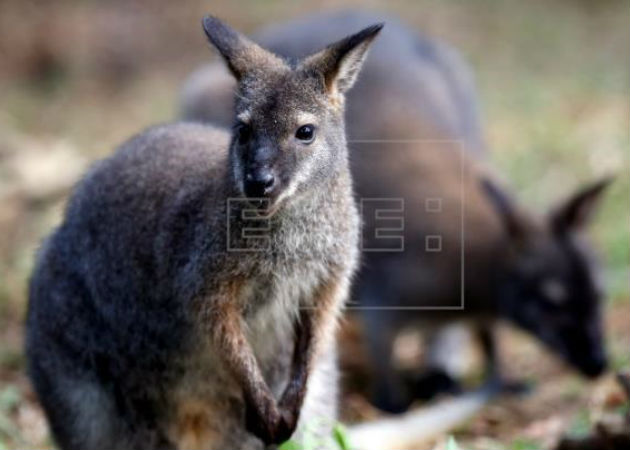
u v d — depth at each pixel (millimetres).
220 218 9273
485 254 13953
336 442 9711
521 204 14430
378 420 13477
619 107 21500
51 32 24562
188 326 9742
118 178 10289
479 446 11594
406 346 15789
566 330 13805
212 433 10469
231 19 25078
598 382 13789
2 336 14469
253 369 9422
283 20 24844
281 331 9922
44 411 10789
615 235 16859
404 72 15062
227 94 14836
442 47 16875
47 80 23500
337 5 25688
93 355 10352
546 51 24266
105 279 10156
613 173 18078
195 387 10125
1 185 18672
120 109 22281
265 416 9383
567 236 14062
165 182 9977
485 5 26500
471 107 16828
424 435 12656
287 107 9023
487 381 13914
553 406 13398
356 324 15211
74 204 10523
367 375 14617
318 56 9289
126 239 10008
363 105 14516
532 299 13938
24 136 20984
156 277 9836
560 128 20578
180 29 25078
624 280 15867
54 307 10445
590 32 25172
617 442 10031
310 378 9875
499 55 24109
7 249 16750
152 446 10438
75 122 21672
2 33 24453
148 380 10203
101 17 25312
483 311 14156
